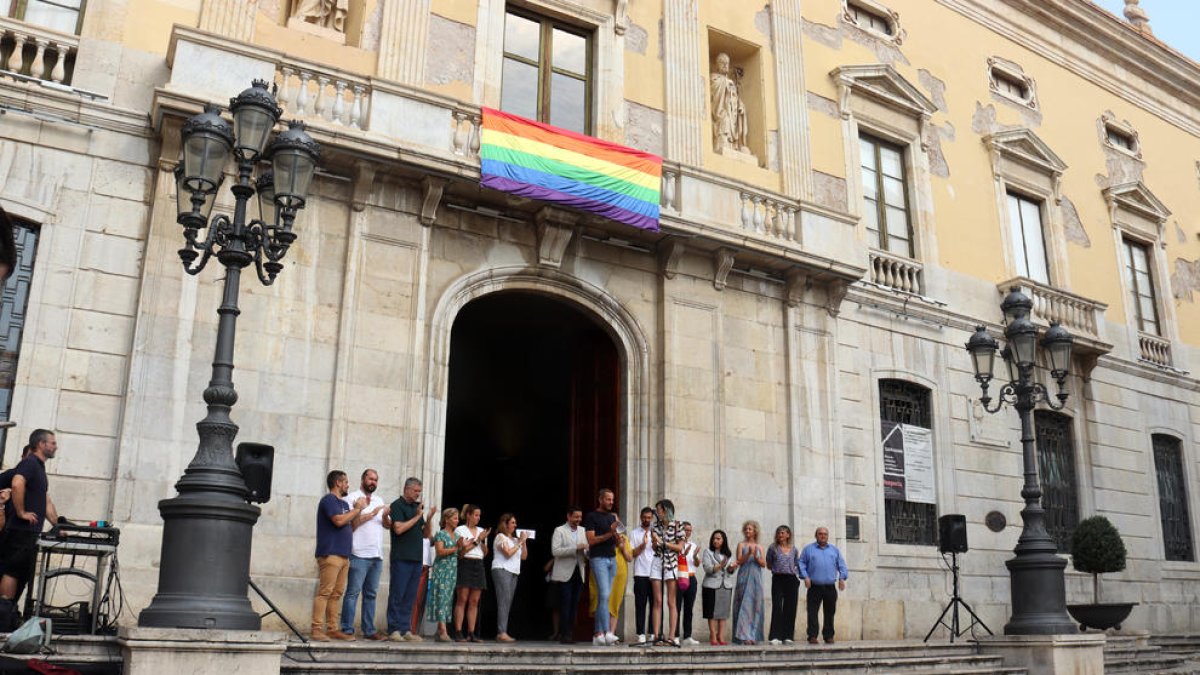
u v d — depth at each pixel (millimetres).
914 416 16641
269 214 9211
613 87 14594
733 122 16031
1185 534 20688
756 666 10062
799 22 17047
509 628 15336
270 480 9078
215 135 7980
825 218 15297
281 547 10703
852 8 18328
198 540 7254
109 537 8320
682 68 15375
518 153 12547
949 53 19438
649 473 13344
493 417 19125
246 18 12102
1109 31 22328
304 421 11148
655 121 14969
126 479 10125
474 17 13680
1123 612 15945
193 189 7984
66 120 10820
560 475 17547
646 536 11195
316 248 11664
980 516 16781
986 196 18969
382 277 11930
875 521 15320
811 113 16828
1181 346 21844
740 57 16734
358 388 11492
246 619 7219
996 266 18609
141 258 10867
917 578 15586
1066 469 18672
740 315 14562
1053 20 21547
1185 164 23875
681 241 13930
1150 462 20078
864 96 17641
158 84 11430
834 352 15281
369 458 11375
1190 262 23031
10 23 10766
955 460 16750
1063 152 20922
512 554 11023
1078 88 21859
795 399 14680
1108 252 21031
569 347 17516
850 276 15141
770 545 13828
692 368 13883
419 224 12305
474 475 19172
